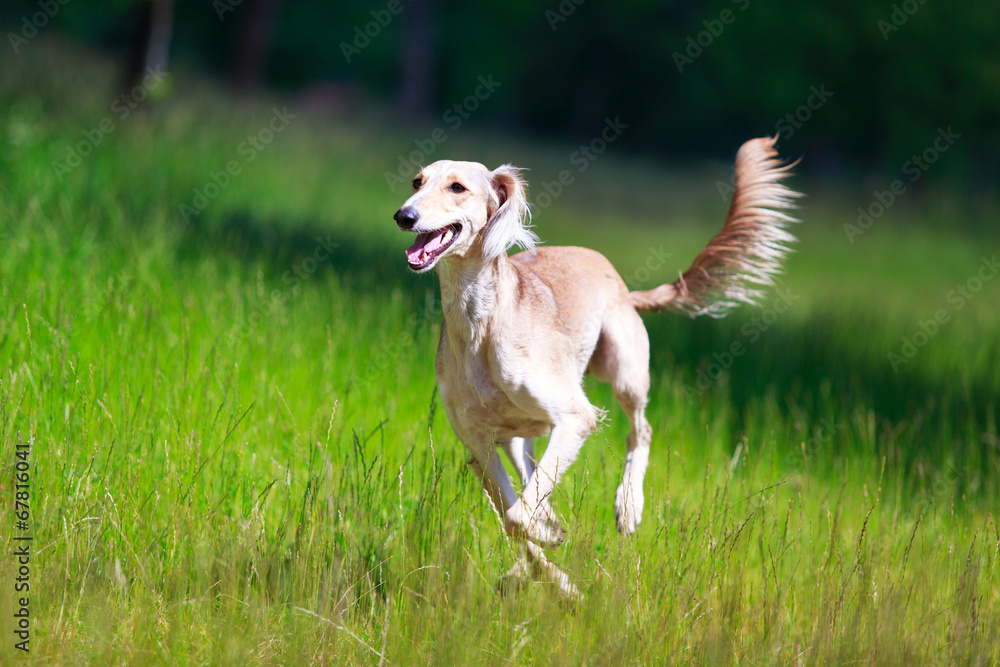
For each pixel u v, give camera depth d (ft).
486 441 23.94
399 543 21.88
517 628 19.51
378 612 20.67
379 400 31.04
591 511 26.30
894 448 33.78
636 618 19.75
